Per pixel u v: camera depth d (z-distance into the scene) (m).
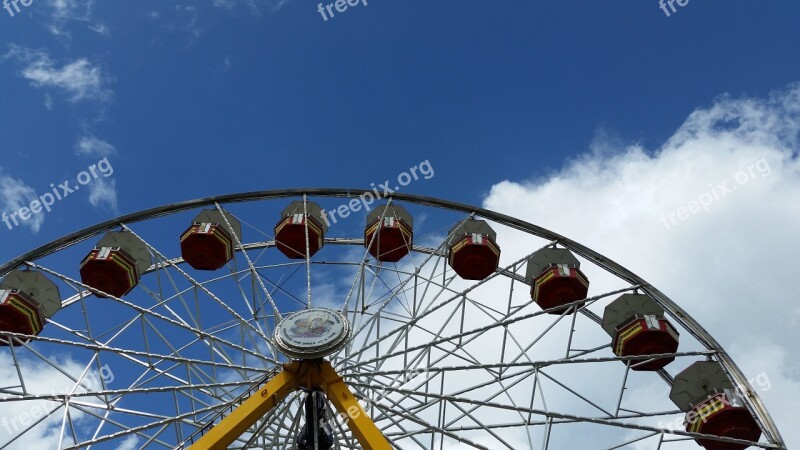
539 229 26.11
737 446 22.50
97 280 24.92
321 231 27.72
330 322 21.38
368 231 27.92
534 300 26.53
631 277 25.02
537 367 21.48
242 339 24.16
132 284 25.69
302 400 21.06
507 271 27.16
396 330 22.45
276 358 22.03
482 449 19.94
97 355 21.14
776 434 21.02
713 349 23.20
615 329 25.05
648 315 24.78
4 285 24.31
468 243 26.27
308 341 20.81
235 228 27.83
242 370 21.55
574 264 26.73
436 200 26.84
